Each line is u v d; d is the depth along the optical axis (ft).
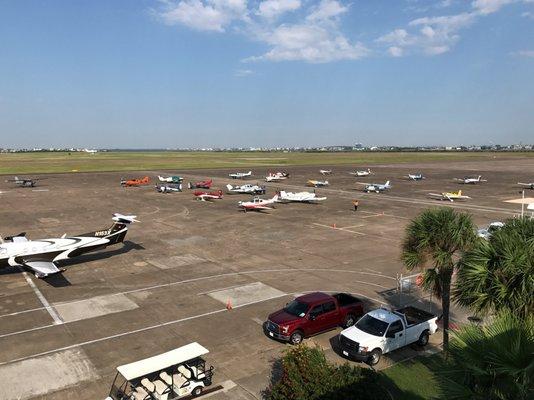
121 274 114.11
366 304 92.32
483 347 32.83
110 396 56.18
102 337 76.54
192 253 136.15
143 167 560.20
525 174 463.01
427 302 93.61
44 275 104.06
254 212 217.77
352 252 137.08
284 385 50.44
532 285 43.27
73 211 216.54
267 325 77.71
